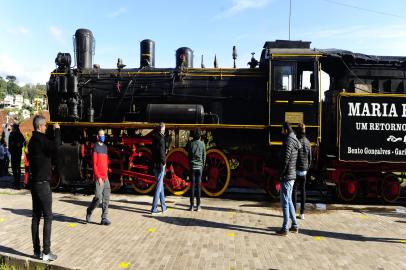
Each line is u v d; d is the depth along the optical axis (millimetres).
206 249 5219
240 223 6711
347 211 8023
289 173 6062
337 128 8812
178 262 4688
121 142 9695
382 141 8750
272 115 8789
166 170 9359
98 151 6398
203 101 9633
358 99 8812
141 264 4609
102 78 10312
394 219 7273
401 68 9430
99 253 4988
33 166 4738
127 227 6316
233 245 5426
